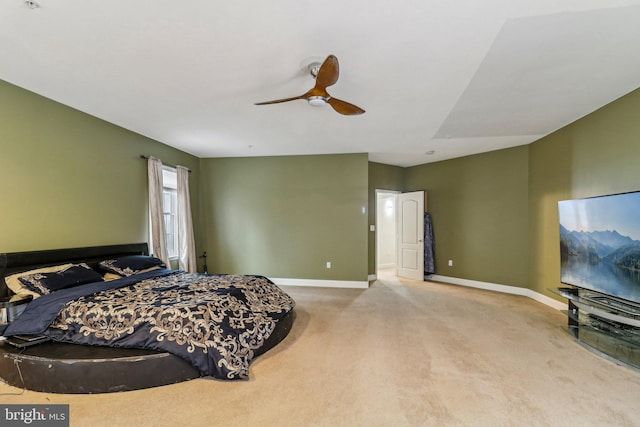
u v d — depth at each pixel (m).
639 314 2.60
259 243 5.93
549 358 2.71
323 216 5.73
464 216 5.88
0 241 2.77
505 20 1.91
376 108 3.42
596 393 2.17
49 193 3.18
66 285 2.86
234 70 2.57
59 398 2.11
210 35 2.08
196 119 3.80
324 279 5.73
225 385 2.27
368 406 2.02
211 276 3.67
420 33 2.05
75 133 3.45
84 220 3.56
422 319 3.79
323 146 5.17
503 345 3.00
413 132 4.35
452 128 4.18
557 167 4.22
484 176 5.59
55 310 2.49
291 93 3.04
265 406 2.02
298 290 5.37
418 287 5.66
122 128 4.11
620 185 3.12
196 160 5.96
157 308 2.44
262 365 2.57
